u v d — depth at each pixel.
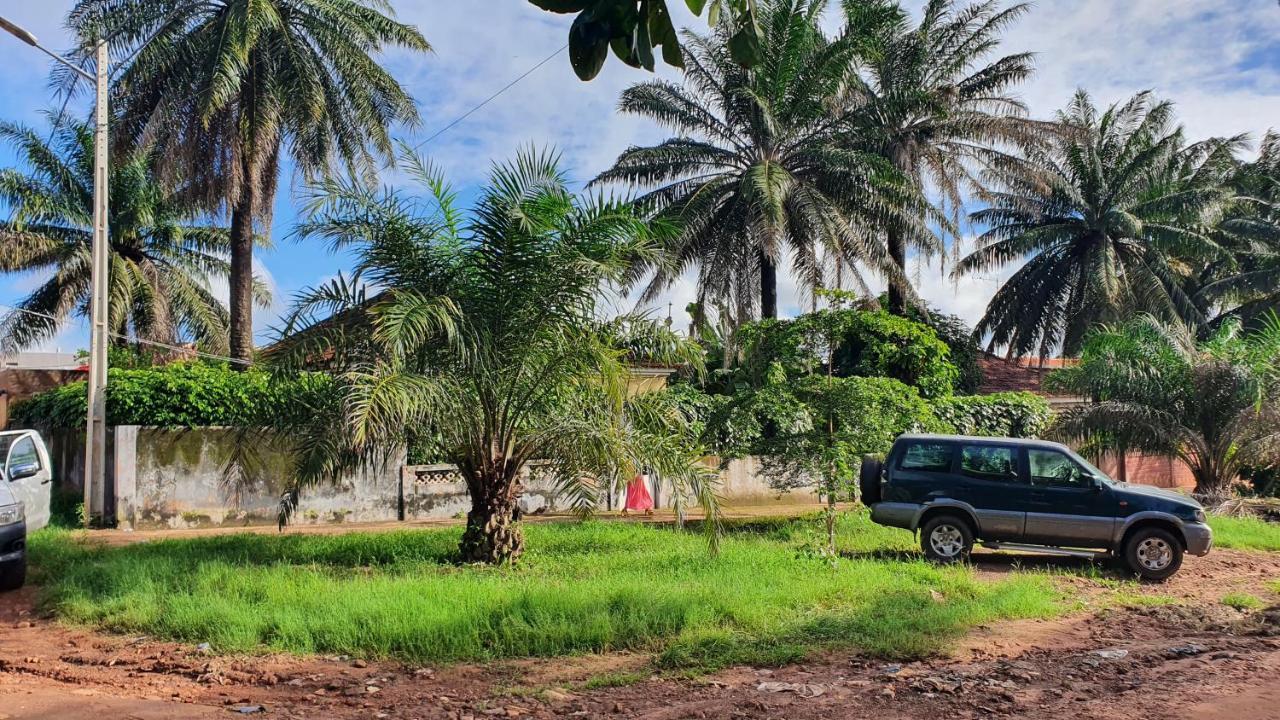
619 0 2.66
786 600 9.11
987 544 12.83
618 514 19.08
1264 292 36.56
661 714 5.88
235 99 20.66
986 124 27.25
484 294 11.05
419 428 11.08
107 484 16.52
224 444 17.06
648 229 11.58
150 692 6.41
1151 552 12.00
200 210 22.42
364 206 11.01
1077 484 12.45
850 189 25.02
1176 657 7.50
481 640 7.63
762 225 22.58
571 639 7.68
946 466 12.93
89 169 28.45
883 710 5.93
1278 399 18.39
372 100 22.64
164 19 20.86
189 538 13.99
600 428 11.42
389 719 5.79
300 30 21.94
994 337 36.16
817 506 21.66
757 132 24.53
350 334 11.09
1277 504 19.34
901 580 10.43
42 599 9.47
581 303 11.13
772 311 25.86
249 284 22.42
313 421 11.26
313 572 10.62
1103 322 31.94
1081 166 34.44
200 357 24.41
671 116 25.28
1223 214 37.72
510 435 11.83
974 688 6.40
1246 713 5.79
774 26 23.86
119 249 30.08
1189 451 19.83
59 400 19.47
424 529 15.82
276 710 5.96
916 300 26.53
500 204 10.72
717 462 21.39
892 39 27.69
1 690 6.40
